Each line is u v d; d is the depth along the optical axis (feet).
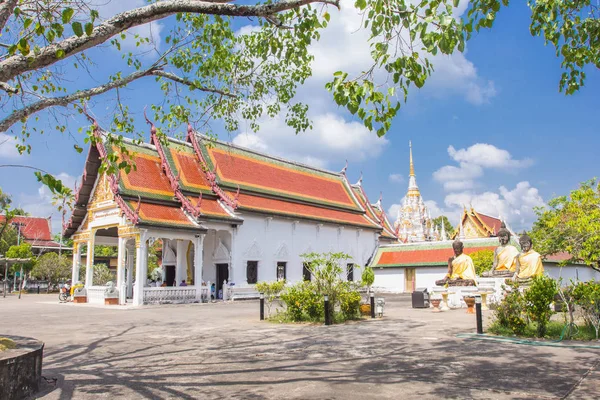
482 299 66.85
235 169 125.08
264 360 30.25
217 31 38.14
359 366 28.04
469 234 151.12
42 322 56.24
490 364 28.27
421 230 206.28
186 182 109.40
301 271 129.08
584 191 63.57
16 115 24.34
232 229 110.73
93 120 29.22
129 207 90.79
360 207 163.22
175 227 93.76
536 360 29.35
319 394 21.71
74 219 106.22
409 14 19.35
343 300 54.65
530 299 39.60
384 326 48.29
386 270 146.10
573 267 128.06
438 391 22.00
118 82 31.09
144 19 21.84
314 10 23.93
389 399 20.74
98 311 73.56
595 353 31.71
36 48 23.43
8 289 164.66
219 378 25.30
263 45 33.71
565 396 20.92
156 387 23.45
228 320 57.11
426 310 69.56
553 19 29.81
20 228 180.65
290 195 135.03
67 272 166.71
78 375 26.40
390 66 19.86
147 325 52.21
